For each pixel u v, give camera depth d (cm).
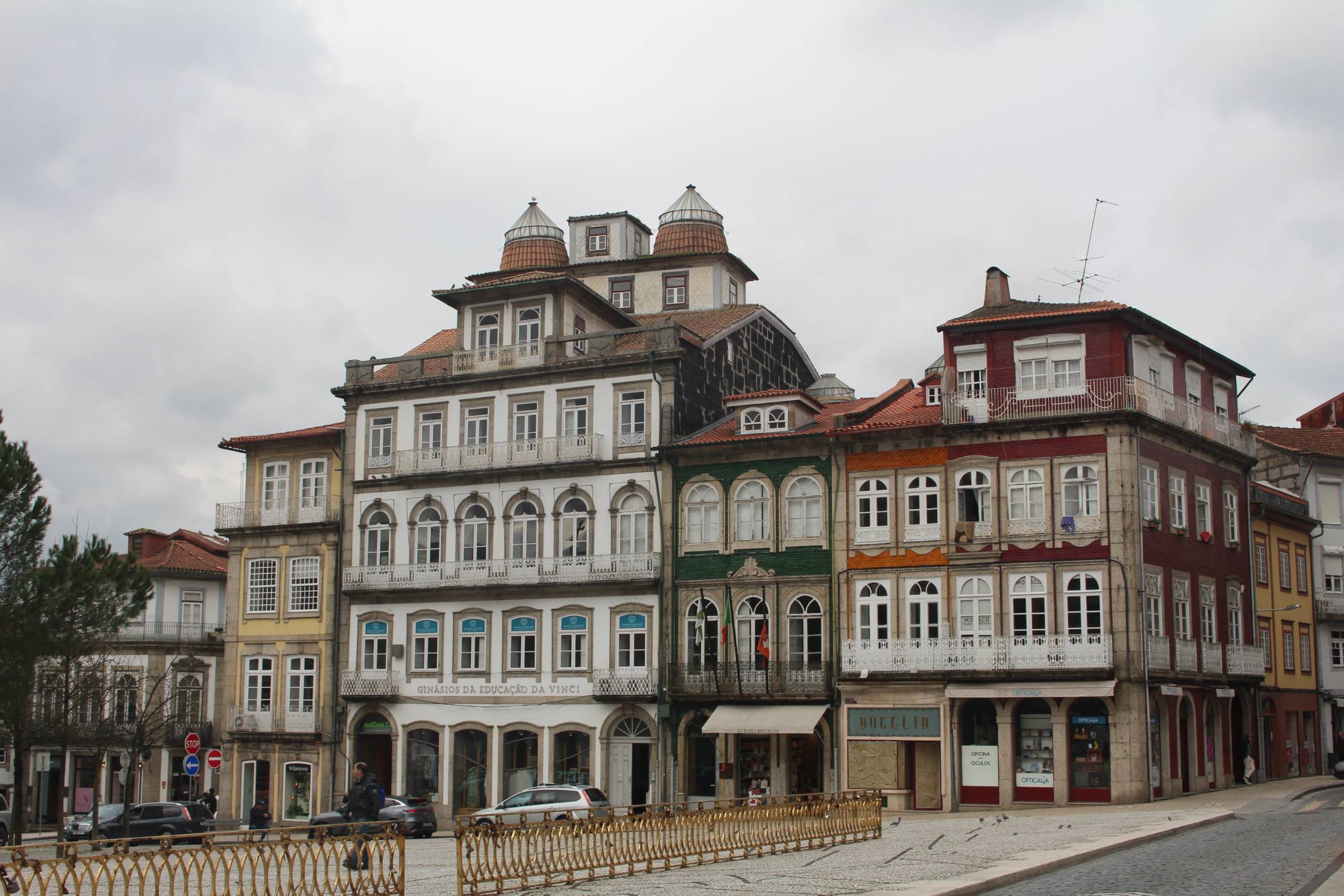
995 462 4728
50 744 5072
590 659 5269
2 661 4369
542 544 5438
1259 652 5344
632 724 5188
